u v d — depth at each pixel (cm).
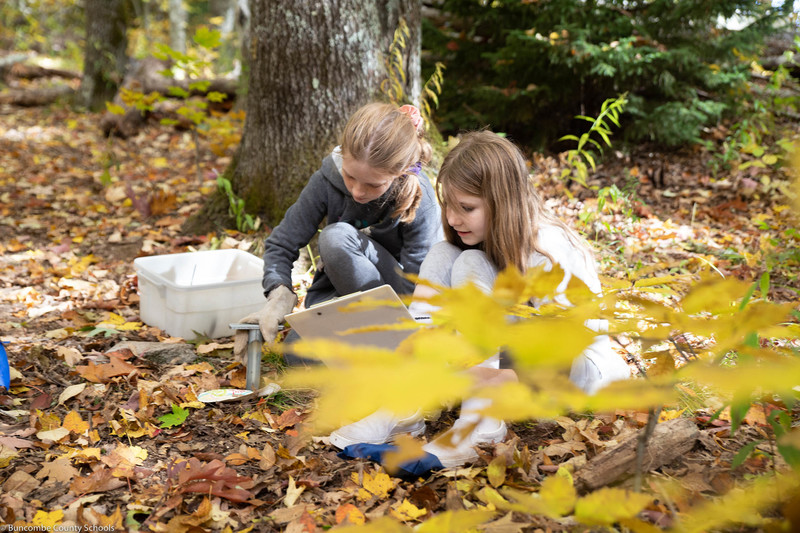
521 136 567
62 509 172
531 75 540
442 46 557
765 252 352
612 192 397
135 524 166
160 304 292
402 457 75
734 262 358
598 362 207
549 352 56
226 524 168
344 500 178
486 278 205
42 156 650
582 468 167
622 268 345
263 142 390
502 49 518
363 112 219
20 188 534
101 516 166
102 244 407
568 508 95
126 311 319
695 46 521
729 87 543
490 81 573
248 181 398
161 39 1494
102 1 919
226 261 323
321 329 202
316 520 167
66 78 1217
